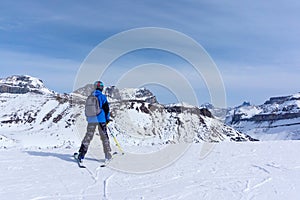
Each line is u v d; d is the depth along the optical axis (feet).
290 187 20.13
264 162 29.07
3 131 368.48
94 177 22.76
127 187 20.15
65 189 19.44
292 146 40.50
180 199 17.60
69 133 344.08
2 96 552.82
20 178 21.97
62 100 492.54
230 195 18.35
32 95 544.21
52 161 28.27
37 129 381.40
